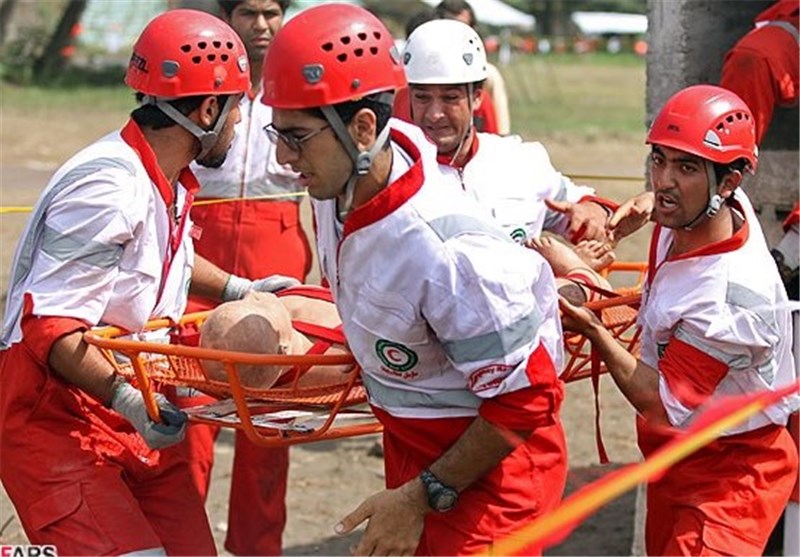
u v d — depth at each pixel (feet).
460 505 13.78
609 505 25.26
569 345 15.78
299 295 15.69
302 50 12.21
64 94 94.53
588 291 15.92
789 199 21.72
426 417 13.43
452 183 13.14
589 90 115.65
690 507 15.51
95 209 14.07
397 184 12.45
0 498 23.85
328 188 12.55
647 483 16.35
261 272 21.40
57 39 105.19
